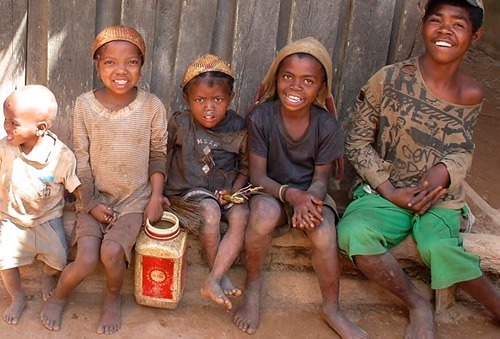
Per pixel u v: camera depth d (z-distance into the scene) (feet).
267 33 10.12
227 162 9.48
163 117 9.13
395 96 9.48
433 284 9.15
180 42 10.07
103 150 8.92
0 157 8.45
